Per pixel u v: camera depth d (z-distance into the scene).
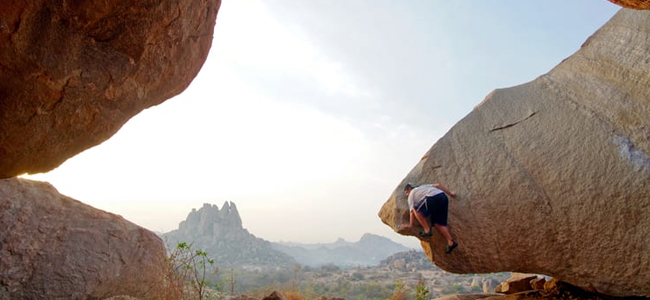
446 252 5.87
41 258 5.69
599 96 6.26
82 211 6.47
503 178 6.16
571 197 5.62
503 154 6.39
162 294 7.02
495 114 6.95
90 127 3.42
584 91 6.46
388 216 6.67
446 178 6.56
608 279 5.23
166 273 7.31
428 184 6.54
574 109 6.32
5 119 2.90
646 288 5.00
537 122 6.48
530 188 5.91
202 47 4.28
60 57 2.91
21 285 5.41
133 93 3.60
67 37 2.92
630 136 5.67
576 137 6.00
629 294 5.14
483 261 5.96
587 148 5.83
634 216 5.20
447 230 5.87
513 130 6.59
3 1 2.53
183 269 7.68
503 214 5.94
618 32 6.78
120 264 6.39
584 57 6.98
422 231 6.20
